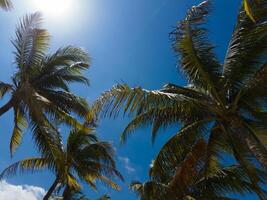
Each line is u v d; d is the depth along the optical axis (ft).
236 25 55.31
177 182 55.72
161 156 56.24
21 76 76.23
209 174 60.80
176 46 55.83
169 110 54.85
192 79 57.52
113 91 50.21
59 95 78.33
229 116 55.52
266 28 52.95
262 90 53.88
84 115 77.51
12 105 75.41
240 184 63.72
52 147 69.00
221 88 55.83
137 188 77.36
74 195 95.86
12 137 77.92
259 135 54.29
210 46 55.62
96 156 90.38
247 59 54.49
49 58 79.66
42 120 69.97
